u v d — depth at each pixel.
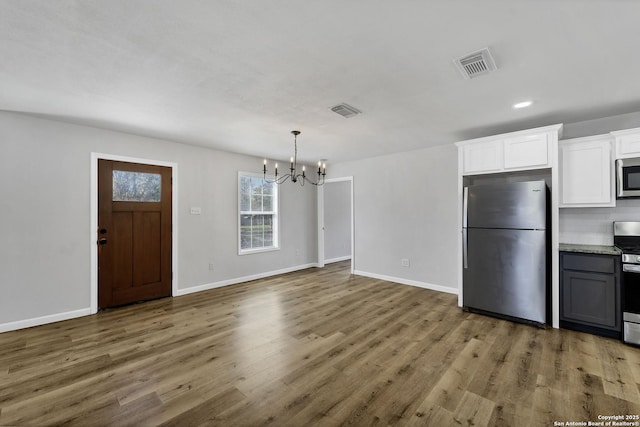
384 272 5.34
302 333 2.96
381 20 1.62
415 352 2.54
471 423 1.68
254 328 3.09
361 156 5.43
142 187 4.04
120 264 3.84
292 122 3.40
